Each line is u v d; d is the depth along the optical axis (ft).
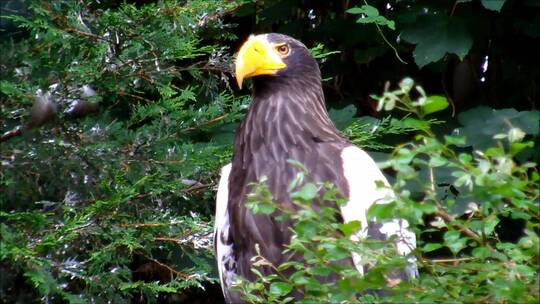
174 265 28.27
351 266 17.85
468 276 17.25
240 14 34.06
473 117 30.40
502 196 16.03
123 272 24.70
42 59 23.53
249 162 24.72
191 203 27.84
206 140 29.14
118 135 25.08
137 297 30.94
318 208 22.53
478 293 17.03
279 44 25.41
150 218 25.59
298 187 22.86
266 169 24.31
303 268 18.21
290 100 25.04
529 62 34.37
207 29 28.63
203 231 26.13
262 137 24.70
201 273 26.50
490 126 29.89
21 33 27.43
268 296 19.10
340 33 34.09
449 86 35.09
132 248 24.34
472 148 30.78
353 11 29.14
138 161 25.29
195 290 33.55
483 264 16.78
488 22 32.30
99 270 24.41
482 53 34.65
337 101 35.22
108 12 24.95
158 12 25.36
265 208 17.52
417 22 31.27
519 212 16.67
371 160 24.39
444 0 31.58
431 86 35.29
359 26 33.63
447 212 17.37
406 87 16.06
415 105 16.16
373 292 19.88
